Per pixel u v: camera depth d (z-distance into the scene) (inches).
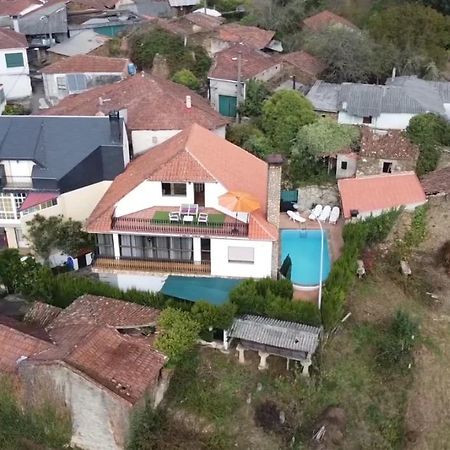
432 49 2778.1
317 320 1350.9
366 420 1337.4
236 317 1360.7
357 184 1825.8
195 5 3543.3
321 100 2294.5
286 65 2642.7
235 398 1307.8
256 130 2154.3
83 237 1606.8
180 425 1262.3
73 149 1657.2
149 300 1424.7
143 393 1187.3
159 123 1897.1
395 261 1691.7
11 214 1669.5
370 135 2033.7
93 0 3472.0
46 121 1721.2
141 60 2785.4
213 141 1722.4
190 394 1305.4
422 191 1756.9
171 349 1259.8
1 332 1268.5
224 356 1362.0
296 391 1330.0
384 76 2677.2
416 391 1401.3
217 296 1422.2
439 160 2039.9
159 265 1504.7
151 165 1578.5
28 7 3149.6
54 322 1341.0
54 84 2549.2
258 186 1615.4
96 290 1456.7
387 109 2156.7
